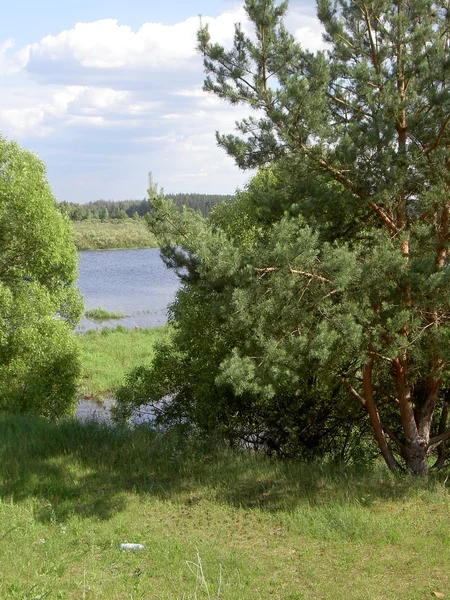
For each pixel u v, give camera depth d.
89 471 10.66
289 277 8.81
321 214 10.28
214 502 9.49
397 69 10.43
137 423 14.52
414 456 11.20
